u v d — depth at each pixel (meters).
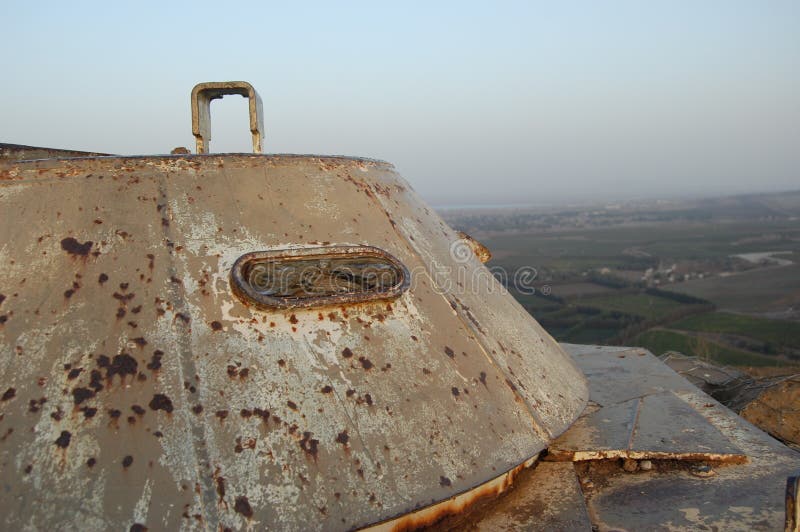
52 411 1.59
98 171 2.10
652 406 2.87
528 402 2.30
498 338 2.49
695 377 4.07
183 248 1.99
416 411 1.93
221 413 1.67
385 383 1.94
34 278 1.83
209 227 2.08
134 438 1.58
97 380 1.65
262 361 1.82
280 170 2.39
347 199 2.48
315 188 2.42
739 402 3.50
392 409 1.89
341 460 1.71
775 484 2.21
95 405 1.61
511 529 1.92
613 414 2.77
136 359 1.71
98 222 1.97
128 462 1.54
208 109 2.56
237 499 1.55
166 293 1.87
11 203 1.97
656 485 2.24
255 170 2.33
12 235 1.90
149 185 2.12
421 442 1.86
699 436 2.52
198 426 1.63
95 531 1.42
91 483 1.50
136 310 1.81
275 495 1.59
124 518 1.46
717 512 2.04
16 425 1.55
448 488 1.80
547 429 2.27
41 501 1.45
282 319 1.94
